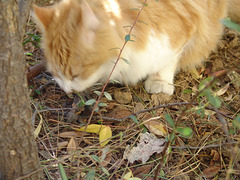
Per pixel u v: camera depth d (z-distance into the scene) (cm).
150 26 38
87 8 32
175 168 36
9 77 23
